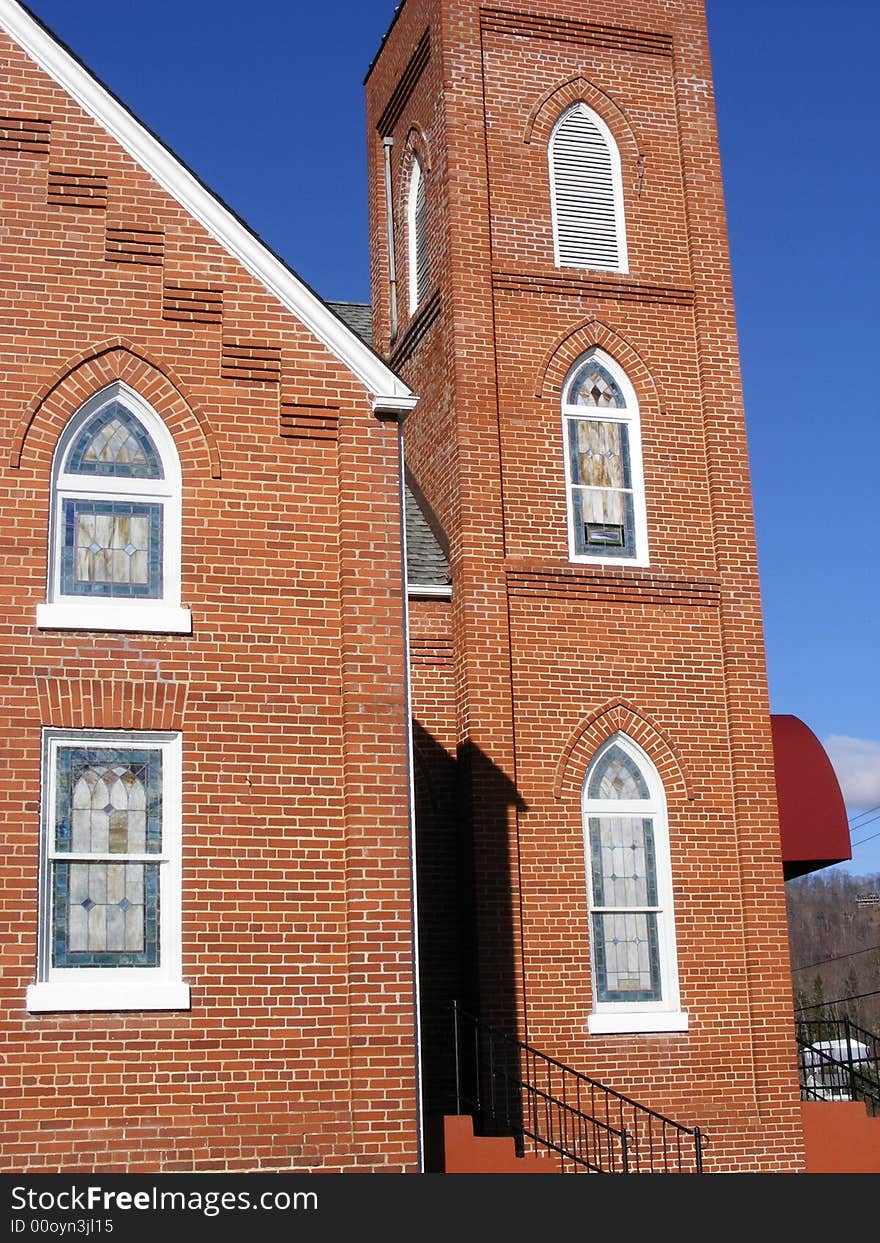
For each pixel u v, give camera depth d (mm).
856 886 78125
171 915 13461
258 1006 13406
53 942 13148
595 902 18438
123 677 13773
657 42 21891
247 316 14906
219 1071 13164
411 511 20719
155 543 14320
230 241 15000
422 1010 17906
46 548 13852
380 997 13633
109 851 13477
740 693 19484
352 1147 13297
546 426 19844
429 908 18234
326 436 14906
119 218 14711
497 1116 16984
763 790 19250
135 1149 12805
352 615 14445
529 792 18406
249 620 14266
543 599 19109
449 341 19953
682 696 19344
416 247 22547
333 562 14656
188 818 13656
